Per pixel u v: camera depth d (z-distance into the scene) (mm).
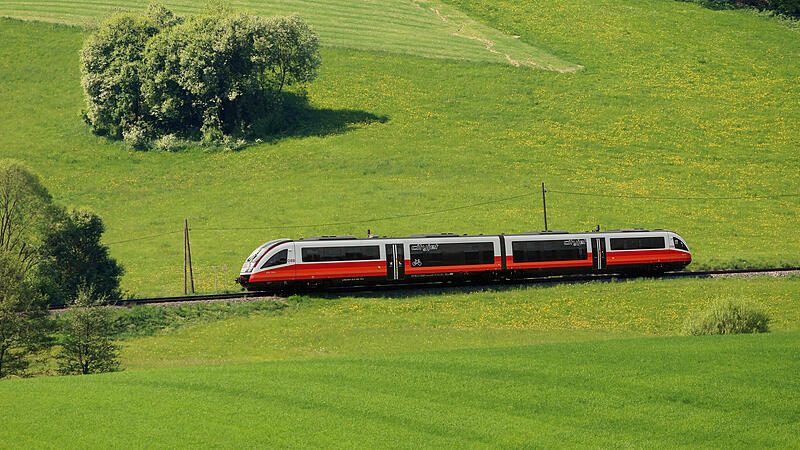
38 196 139500
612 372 79188
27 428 64750
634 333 116812
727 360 82062
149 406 70500
